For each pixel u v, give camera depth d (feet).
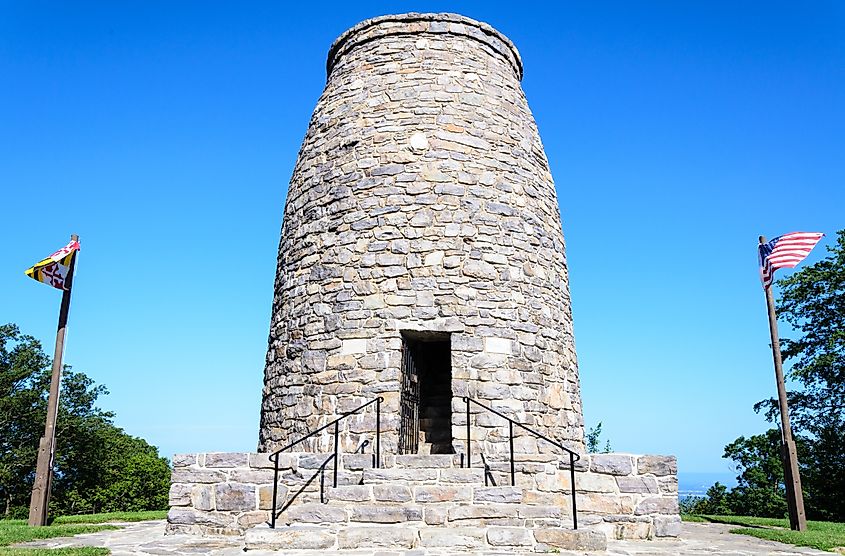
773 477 94.79
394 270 37.22
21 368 112.06
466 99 41.01
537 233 40.70
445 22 42.73
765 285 40.98
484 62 42.86
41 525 35.37
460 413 35.04
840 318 77.92
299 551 24.45
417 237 37.65
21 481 108.88
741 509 97.55
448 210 38.19
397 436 34.63
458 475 29.22
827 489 79.30
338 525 26.58
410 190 38.52
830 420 78.89
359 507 27.22
